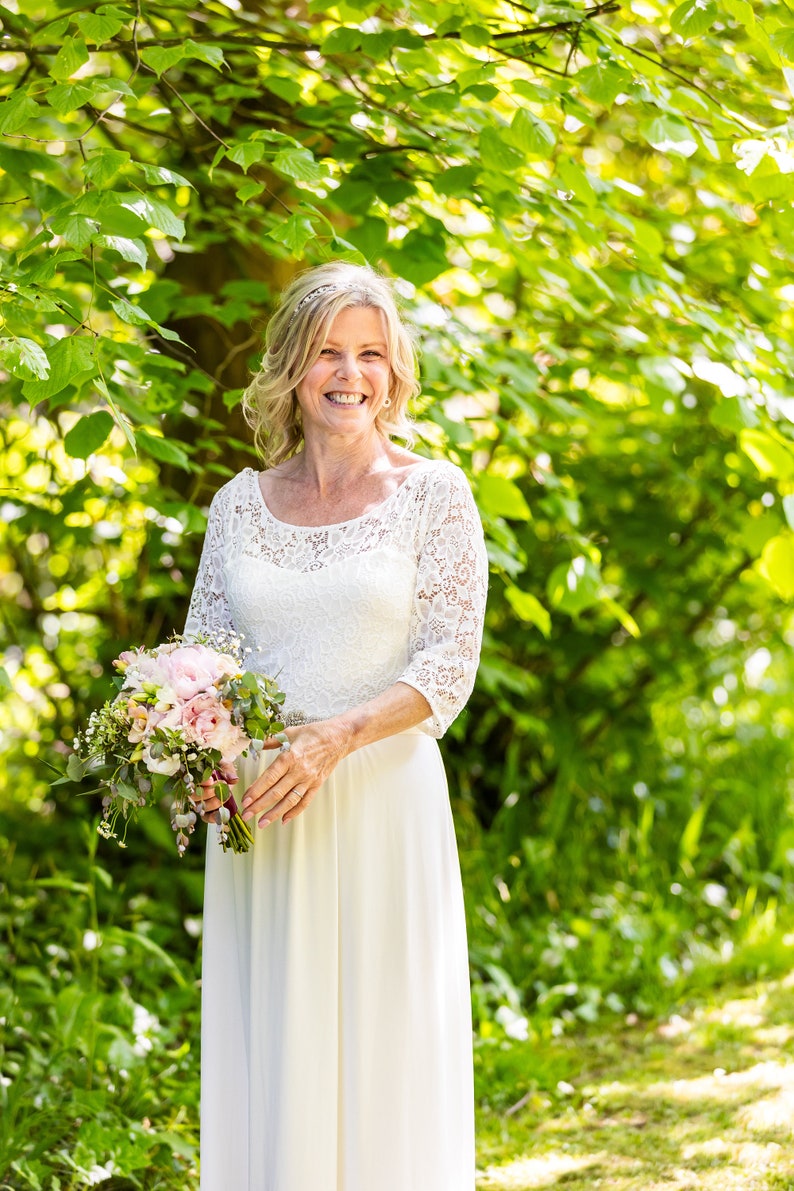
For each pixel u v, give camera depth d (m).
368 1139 2.80
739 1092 4.34
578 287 4.77
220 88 4.14
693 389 6.01
